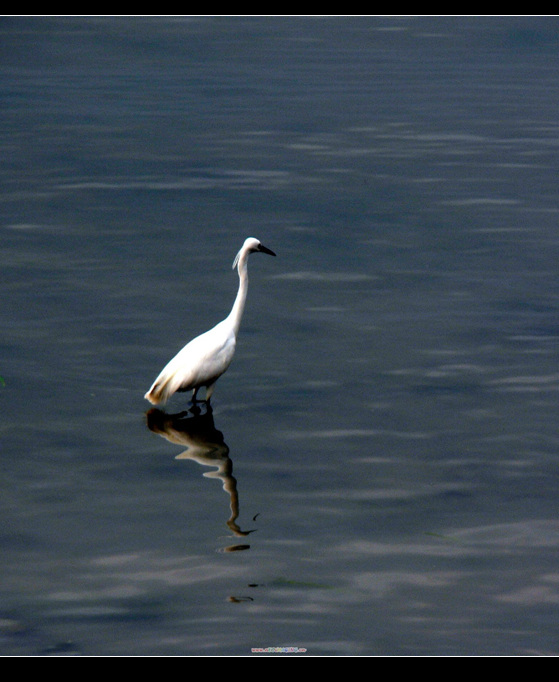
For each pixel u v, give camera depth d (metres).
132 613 11.08
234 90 40.31
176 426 15.59
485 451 14.82
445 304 20.75
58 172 30.06
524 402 16.45
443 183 29.58
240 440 15.17
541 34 51.06
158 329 19.38
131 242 24.44
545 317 20.03
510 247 24.23
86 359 17.95
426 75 43.09
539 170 30.89
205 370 15.92
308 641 10.66
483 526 12.84
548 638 10.75
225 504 13.34
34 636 10.67
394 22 54.28
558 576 11.78
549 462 14.50
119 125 35.31
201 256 23.61
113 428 15.48
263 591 11.48
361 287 21.75
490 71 43.84
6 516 12.92
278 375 17.53
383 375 17.53
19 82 41.06
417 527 12.82
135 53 46.50
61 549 12.23
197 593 11.43
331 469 14.30
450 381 17.27
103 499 13.41
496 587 11.59
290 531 12.72
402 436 15.30
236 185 29.27
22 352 18.12
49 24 52.59
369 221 26.20
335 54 46.84
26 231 25.02
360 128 35.44
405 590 11.52
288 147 33.16
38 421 15.61
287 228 25.64
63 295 20.95
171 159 31.62
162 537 12.53
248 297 21.22
